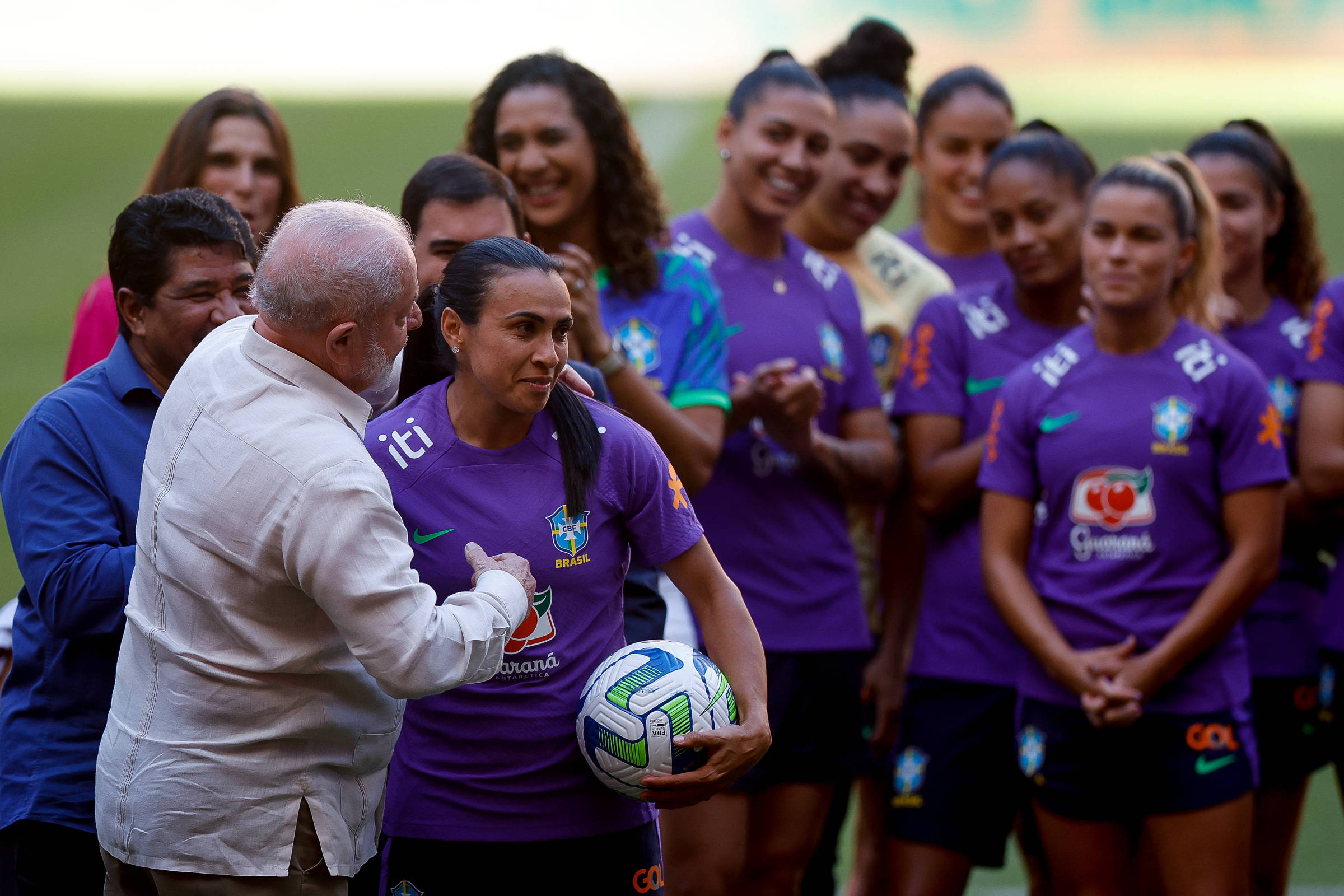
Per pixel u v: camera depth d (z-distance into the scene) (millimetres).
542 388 8422
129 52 97812
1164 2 97938
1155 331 12781
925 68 96438
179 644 8227
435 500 8852
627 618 10547
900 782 14391
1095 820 12586
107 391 9898
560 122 12789
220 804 8188
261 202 14672
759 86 14297
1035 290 14477
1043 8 97188
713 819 12859
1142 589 12406
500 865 8906
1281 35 97312
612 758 8664
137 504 9656
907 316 16578
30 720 9656
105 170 63656
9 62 93938
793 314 14320
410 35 101000
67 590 9078
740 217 14492
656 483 9086
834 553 13922
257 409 8102
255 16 107625
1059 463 12750
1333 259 47688
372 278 8008
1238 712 12422
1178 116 77125
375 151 66000
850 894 16000
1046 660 12516
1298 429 15047
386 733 8766
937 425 14688
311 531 7836
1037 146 14312
